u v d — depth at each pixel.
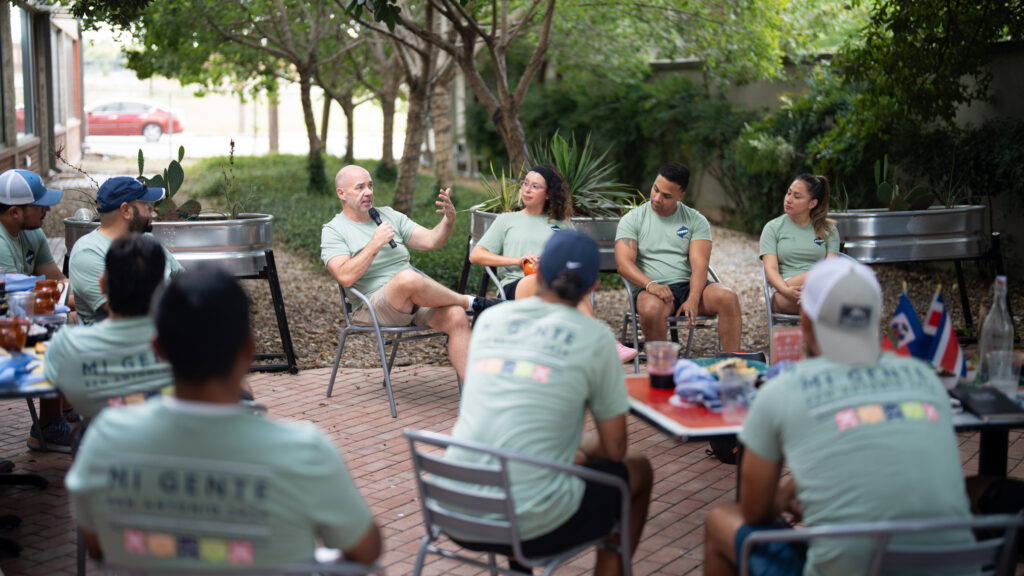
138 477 2.03
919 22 8.05
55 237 12.06
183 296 2.06
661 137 15.91
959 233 6.89
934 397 2.41
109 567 2.12
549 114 18.36
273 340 7.13
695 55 12.12
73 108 24.38
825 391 2.38
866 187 10.44
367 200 5.70
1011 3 7.97
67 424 4.82
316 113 53.72
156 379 2.97
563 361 2.75
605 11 12.02
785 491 2.79
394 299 5.40
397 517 4.06
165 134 34.28
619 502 2.88
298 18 15.45
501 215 5.88
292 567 2.04
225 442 2.02
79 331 2.97
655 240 5.89
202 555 2.04
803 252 5.89
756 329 7.73
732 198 14.19
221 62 16.22
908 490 2.28
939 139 9.46
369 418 5.41
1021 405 2.90
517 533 2.65
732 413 2.90
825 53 12.57
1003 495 2.89
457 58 8.80
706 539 2.81
